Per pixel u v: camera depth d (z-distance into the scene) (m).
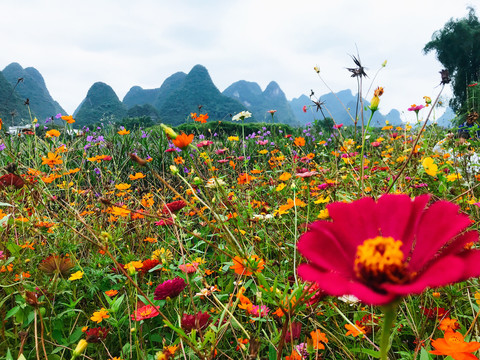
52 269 1.60
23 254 1.89
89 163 4.13
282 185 2.59
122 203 2.84
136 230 2.46
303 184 2.60
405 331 1.40
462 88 25.17
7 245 1.72
